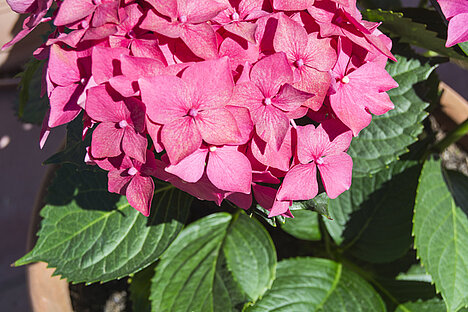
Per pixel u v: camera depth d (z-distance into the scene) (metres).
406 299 0.62
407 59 0.55
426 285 0.62
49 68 0.42
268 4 0.44
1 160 1.02
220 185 0.43
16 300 0.92
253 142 0.43
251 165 0.44
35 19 0.43
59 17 0.41
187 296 0.58
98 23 0.41
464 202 0.61
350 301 0.60
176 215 0.57
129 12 0.41
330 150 0.44
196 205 0.66
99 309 0.69
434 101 0.66
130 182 0.44
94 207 0.57
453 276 0.58
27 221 0.99
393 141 0.53
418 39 0.54
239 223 0.61
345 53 0.44
